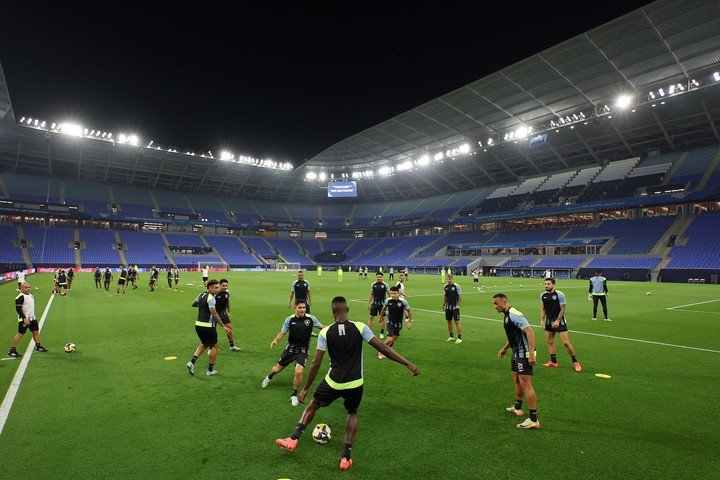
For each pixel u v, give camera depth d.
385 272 72.56
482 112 52.47
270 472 4.62
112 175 78.19
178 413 6.35
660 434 5.69
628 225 58.25
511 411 6.50
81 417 6.17
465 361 9.77
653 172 58.03
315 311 19.08
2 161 68.75
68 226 70.62
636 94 45.47
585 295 28.41
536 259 61.34
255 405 6.72
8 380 7.98
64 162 72.38
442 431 5.76
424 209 87.38
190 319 15.84
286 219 93.31
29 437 5.49
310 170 82.19
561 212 62.22
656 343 11.98
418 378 8.33
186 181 84.94
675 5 31.50
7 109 50.66
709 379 8.30
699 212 54.84
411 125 57.47
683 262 46.88
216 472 4.61
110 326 14.26
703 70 40.25
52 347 10.94
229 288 32.28
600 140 61.25
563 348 11.32
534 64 40.31
